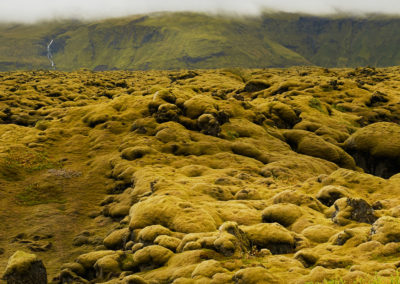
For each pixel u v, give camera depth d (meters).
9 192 38.56
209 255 17.80
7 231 30.91
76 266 21.97
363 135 61.25
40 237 29.78
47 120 66.00
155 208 24.66
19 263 18.02
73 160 48.19
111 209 34.19
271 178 37.50
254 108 67.94
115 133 55.47
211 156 46.31
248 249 19.02
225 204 27.28
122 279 17.78
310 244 20.03
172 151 48.41
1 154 46.25
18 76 181.50
